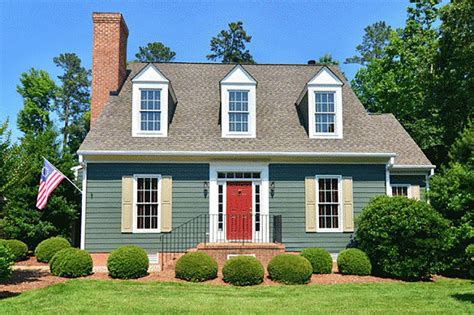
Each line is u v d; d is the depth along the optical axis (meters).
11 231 17.88
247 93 16.75
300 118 17.52
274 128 16.88
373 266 13.93
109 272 12.50
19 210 18.03
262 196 15.74
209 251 13.87
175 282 11.79
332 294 10.55
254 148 15.88
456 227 13.41
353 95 18.91
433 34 27.22
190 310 8.79
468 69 23.66
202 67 19.98
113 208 15.27
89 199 15.20
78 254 12.71
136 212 15.38
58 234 18.86
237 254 13.94
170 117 16.88
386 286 11.77
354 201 16.02
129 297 9.95
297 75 20.00
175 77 19.17
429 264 13.12
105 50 18.28
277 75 19.86
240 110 16.66
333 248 15.70
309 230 15.67
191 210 15.52
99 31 18.39
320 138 16.55
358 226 14.51
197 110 17.42
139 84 16.22
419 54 27.12
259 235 15.63
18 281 11.89
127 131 16.11
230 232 15.59
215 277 12.43
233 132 16.38
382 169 16.30
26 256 16.95
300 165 16.00
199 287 11.26
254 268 11.79
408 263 12.99
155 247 15.27
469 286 12.04
